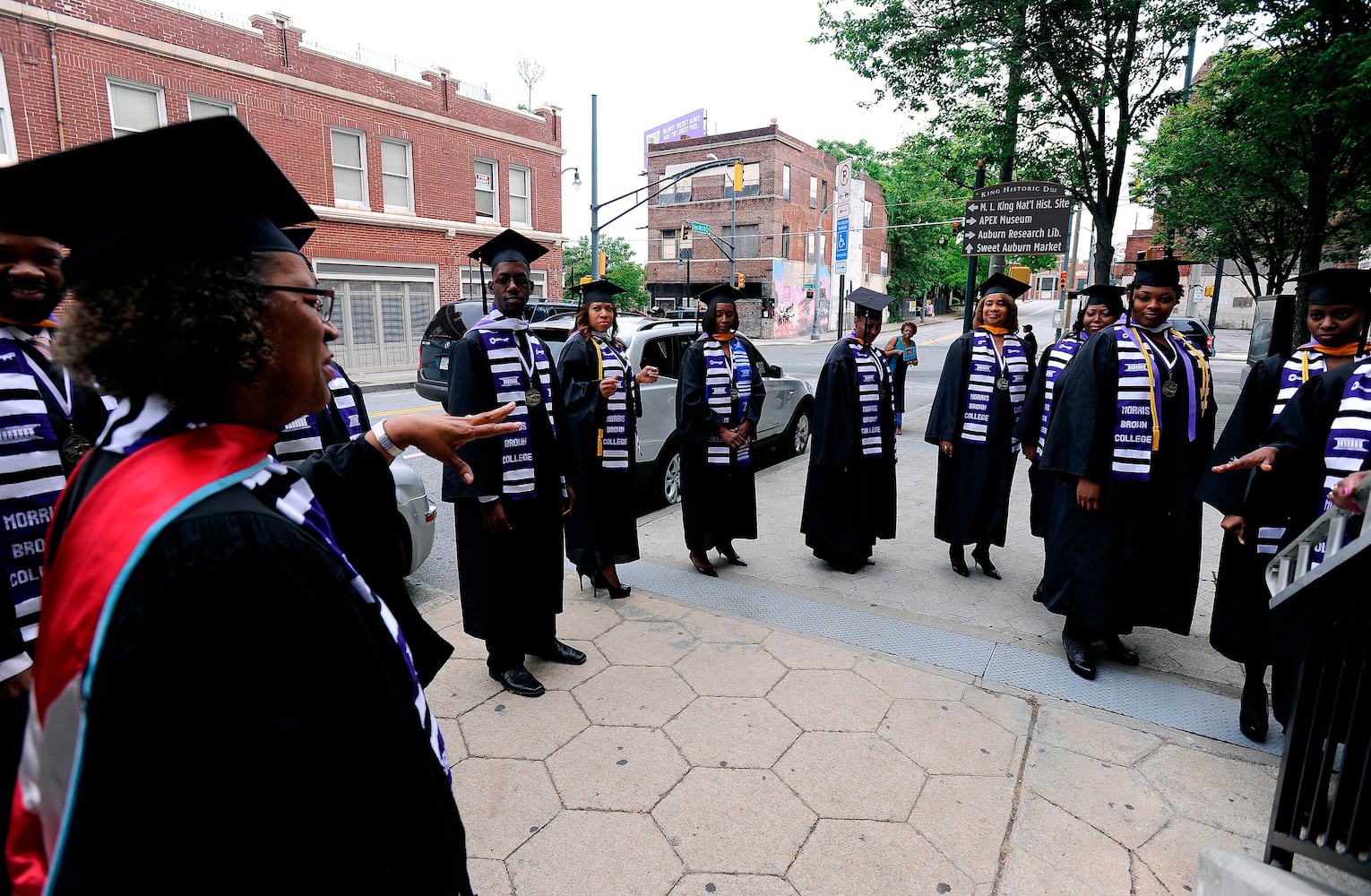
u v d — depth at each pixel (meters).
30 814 0.84
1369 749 1.70
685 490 4.71
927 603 4.27
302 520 0.89
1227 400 13.57
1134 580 3.29
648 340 6.25
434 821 0.96
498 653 3.22
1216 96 10.19
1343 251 12.95
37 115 11.98
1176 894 2.10
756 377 4.88
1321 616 1.84
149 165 0.75
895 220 46.09
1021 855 2.24
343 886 0.81
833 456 4.52
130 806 0.70
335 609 0.86
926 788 2.55
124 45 12.76
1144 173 12.70
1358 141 7.95
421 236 17.73
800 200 36.28
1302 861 2.25
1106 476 3.25
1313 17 7.02
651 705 3.08
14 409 1.61
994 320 4.66
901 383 9.34
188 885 0.72
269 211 1.00
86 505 0.79
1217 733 2.92
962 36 8.36
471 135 18.67
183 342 0.77
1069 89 8.17
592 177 20.39
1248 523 2.85
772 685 3.26
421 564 4.38
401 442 1.32
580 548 4.15
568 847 2.26
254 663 0.74
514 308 3.25
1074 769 2.67
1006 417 4.59
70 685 0.76
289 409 0.92
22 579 1.60
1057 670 3.43
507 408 1.36
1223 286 39.44
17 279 1.64
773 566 4.92
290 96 15.07
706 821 2.38
